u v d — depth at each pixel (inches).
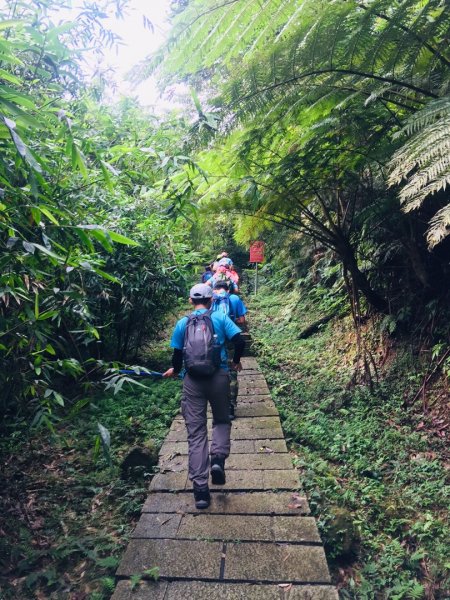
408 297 219.0
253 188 163.5
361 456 165.9
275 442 167.3
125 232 204.7
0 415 132.6
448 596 110.1
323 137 159.8
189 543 108.7
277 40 126.5
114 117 294.5
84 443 177.2
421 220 181.3
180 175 138.2
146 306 241.1
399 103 139.7
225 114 135.5
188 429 127.5
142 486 145.3
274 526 114.5
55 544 119.4
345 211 211.3
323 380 238.5
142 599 91.9
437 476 150.0
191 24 122.3
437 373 192.1
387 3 113.1
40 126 77.7
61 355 177.9
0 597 99.6
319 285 357.7
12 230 89.9
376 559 119.6
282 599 91.2
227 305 188.4
